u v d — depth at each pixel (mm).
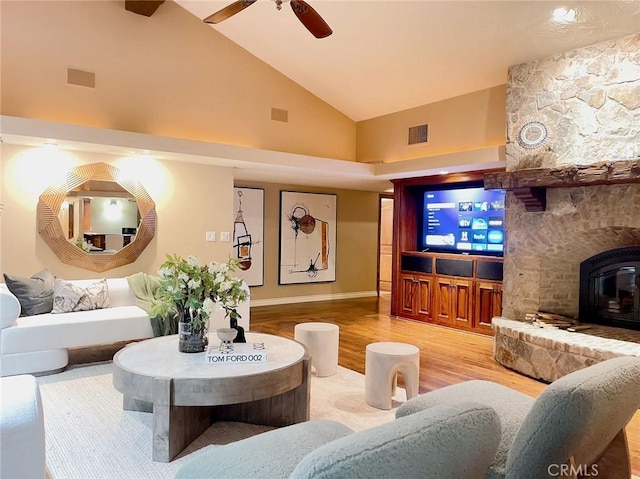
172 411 2504
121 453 2564
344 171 6441
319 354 3982
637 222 3977
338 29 5121
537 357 4098
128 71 5371
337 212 8664
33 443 1601
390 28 4859
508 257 5004
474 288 5977
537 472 1416
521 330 4301
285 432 1792
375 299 8719
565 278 4859
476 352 5023
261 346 3053
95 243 5266
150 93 5523
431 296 6508
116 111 5293
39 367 3840
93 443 2678
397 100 6375
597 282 4809
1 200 4746
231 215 6207
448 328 6227
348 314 7117
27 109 4766
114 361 2793
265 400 2986
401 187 6984
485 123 5551
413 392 3348
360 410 3262
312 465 877
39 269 4969
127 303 4832
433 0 4273
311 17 3410
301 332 4039
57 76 4930
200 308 2918
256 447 1652
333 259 8625
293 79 6680
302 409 2922
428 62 5285
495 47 4684
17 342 3742
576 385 1370
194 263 2955
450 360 4688
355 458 889
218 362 2787
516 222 4922
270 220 7809
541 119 4594
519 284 4895
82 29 5074
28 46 4770
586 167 3891
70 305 4379
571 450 1396
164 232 5730
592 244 4559
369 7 4613
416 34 4836
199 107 5883
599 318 4750
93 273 5289
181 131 5750
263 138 6438
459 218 6492
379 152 6980
